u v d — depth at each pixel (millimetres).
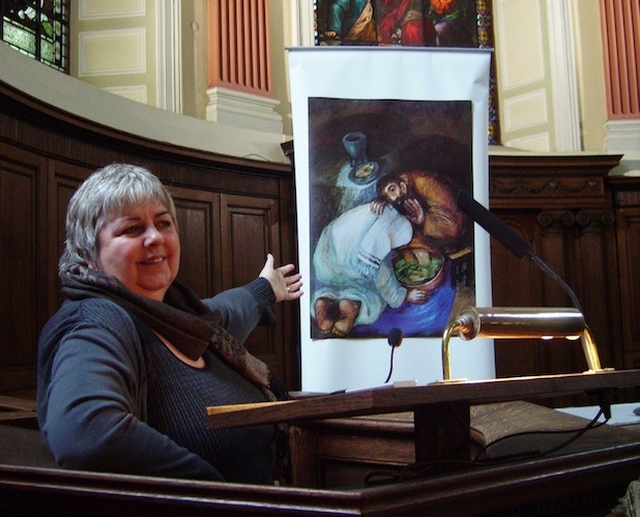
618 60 7293
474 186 3074
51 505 1141
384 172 3020
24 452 1365
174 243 1727
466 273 3016
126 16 6180
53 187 4574
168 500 1031
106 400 1235
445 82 3090
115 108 5176
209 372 1624
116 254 1628
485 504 1081
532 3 7645
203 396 1538
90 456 1186
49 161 4555
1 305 4141
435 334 2975
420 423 1404
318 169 3000
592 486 1295
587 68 7383
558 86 7359
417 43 7441
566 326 1666
